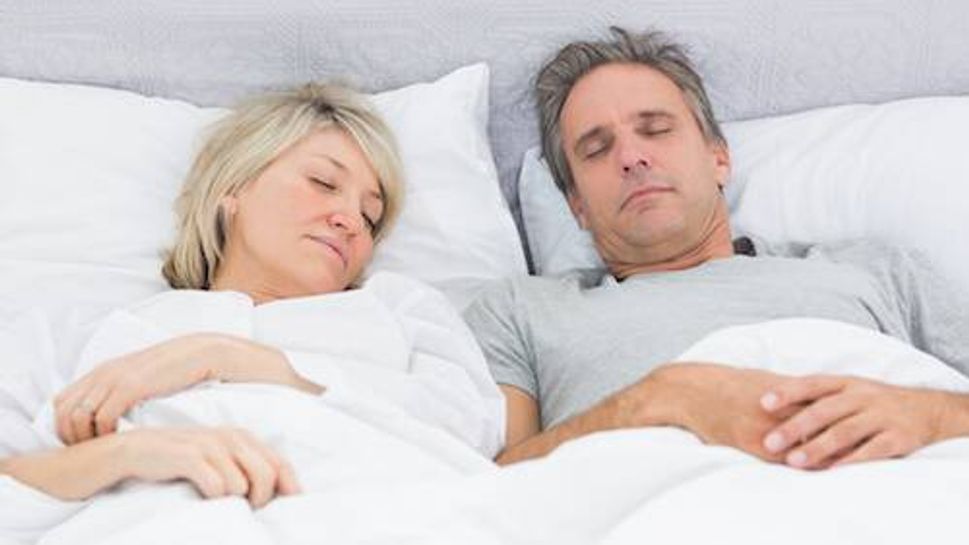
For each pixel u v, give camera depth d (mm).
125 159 1651
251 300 1376
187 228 1505
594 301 1496
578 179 1637
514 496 1003
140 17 1805
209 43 1812
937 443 1116
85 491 1054
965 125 1688
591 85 1637
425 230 1663
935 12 1827
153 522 945
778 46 1836
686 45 1825
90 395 1139
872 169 1688
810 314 1452
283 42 1821
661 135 1591
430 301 1429
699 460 1021
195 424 1112
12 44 1796
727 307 1456
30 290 1537
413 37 1826
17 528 1049
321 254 1441
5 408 1219
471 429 1287
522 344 1501
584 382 1418
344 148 1523
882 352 1253
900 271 1539
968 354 1485
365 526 975
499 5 1831
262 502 1028
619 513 1000
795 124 1776
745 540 910
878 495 947
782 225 1697
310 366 1227
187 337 1191
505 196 1829
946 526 930
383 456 1098
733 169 1761
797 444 1151
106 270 1553
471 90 1749
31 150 1634
